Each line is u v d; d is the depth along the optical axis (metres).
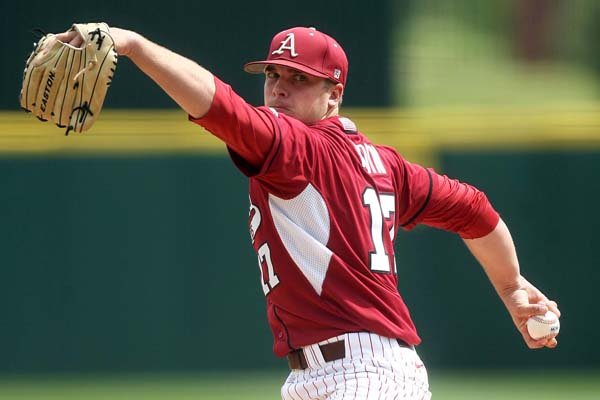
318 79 13.56
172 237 31.17
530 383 30.84
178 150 31.23
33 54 11.41
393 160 13.92
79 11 31.77
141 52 11.31
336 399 12.27
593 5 53.94
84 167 31.16
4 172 31.09
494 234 14.66
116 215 31.16
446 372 31.66
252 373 31.16
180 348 31.11
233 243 31.23
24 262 31.03
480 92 50.81
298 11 31.78
